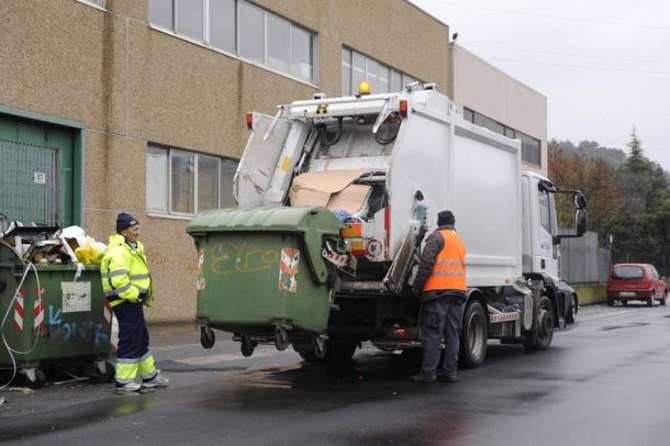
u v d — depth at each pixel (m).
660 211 58.22
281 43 20.02
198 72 17.08
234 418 7.46
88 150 14.58
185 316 16.70
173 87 16.44
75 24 14.29
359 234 9.48
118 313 8.88
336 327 10.30
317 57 21.30
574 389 9.10
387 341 10.05
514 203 12.93
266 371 10.63
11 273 9.06
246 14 18.75
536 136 37.62
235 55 18.34
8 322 9.08
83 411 7.82
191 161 17.14
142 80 15.68
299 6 20.48
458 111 11.37
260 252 8.66
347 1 22.62
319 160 10.85
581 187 57.19
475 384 9.50
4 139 13.28
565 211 37.12
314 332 8.87
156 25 16.22
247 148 10.55
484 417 7.52
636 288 29.78
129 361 8.85
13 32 13.20
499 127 33.59
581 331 17.16
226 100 17.88
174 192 16.66
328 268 8.97
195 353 12.24
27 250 9.27
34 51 13.55
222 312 8.79
